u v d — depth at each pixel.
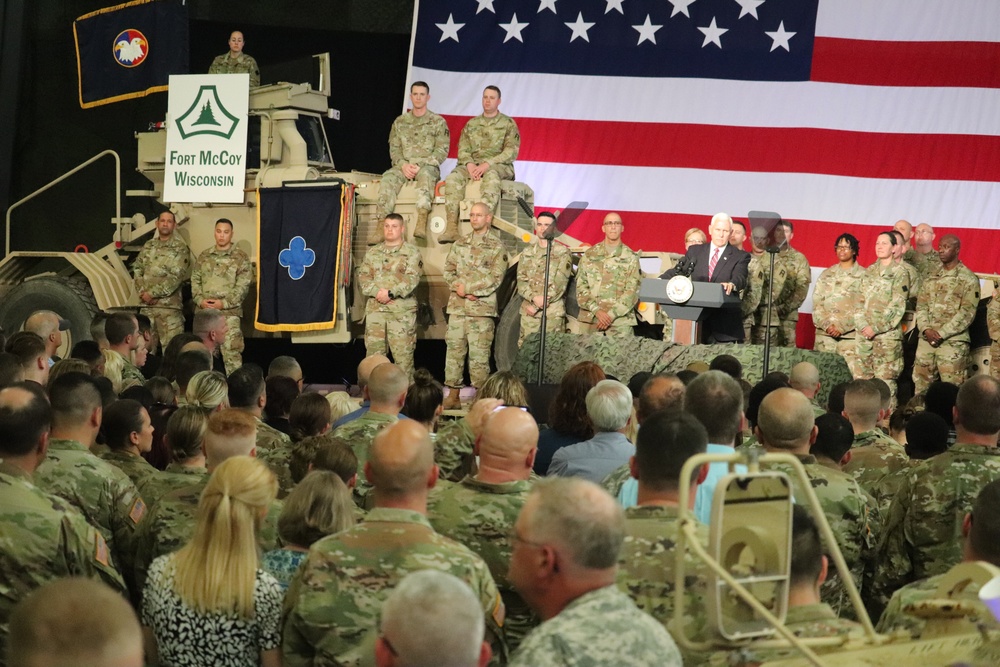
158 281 11.88
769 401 3.86
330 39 15.26
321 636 2.86
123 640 1.67
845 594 3.92
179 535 3.72
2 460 3.47
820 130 13.04
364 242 11.62
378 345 11.12
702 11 13.41
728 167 13.25
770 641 2.23
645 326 10.87
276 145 11.83
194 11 14.95
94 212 15.64
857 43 13.01
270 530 3.84
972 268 12.65
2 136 15.03
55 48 15.45
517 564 2.28
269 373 6.88
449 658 1.86
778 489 2.28
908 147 12.84
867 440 5.07
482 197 11.23
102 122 15.55
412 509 2.98
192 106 11.84
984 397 4.13
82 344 6.89
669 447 2.86
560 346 8.54
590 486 2.29
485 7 13.90
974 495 4.11
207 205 12.06
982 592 2.22
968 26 12.73
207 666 2.98
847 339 11.03
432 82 13.98
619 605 2.24
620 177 13.50
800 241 13.02
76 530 3.36
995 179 12.64
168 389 5.77
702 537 2.76
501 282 11.04
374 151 15.36
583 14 13.70
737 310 9.47
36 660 1.63
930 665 2.18
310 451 4.08
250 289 12.16
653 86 13.48
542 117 13.73
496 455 3.42
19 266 12.93
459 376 11.07
